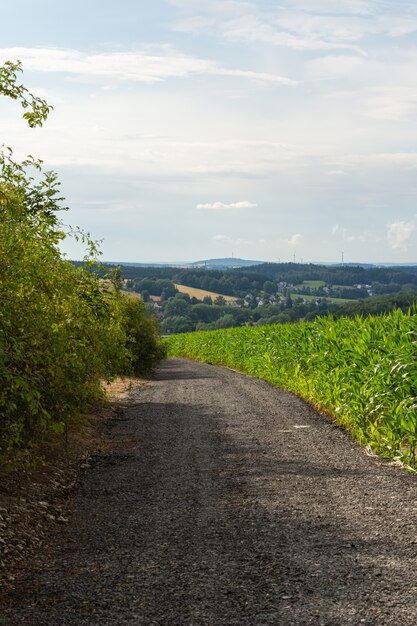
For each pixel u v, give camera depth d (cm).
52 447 998
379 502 727
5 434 707
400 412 995
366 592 470
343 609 441
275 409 1562
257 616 434
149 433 1262
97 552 585
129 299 3081
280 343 2484
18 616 443
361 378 1225
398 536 604
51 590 491
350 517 671
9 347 607
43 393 791
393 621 420
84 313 974
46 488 801
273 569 524
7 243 630
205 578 509
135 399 1888
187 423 1387
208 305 12662
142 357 3048
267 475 879
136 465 971
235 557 558
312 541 596
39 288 677
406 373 1020
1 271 626
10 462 723
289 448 1071
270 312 11738
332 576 504
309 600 458
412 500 732
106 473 920
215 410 1588
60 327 760
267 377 2516
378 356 1195
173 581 505
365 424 1157
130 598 472
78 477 892
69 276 930
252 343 3225
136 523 677
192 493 796
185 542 607
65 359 760
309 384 1747
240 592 478
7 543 589
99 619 436
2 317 617
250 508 718
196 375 3030
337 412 1272
